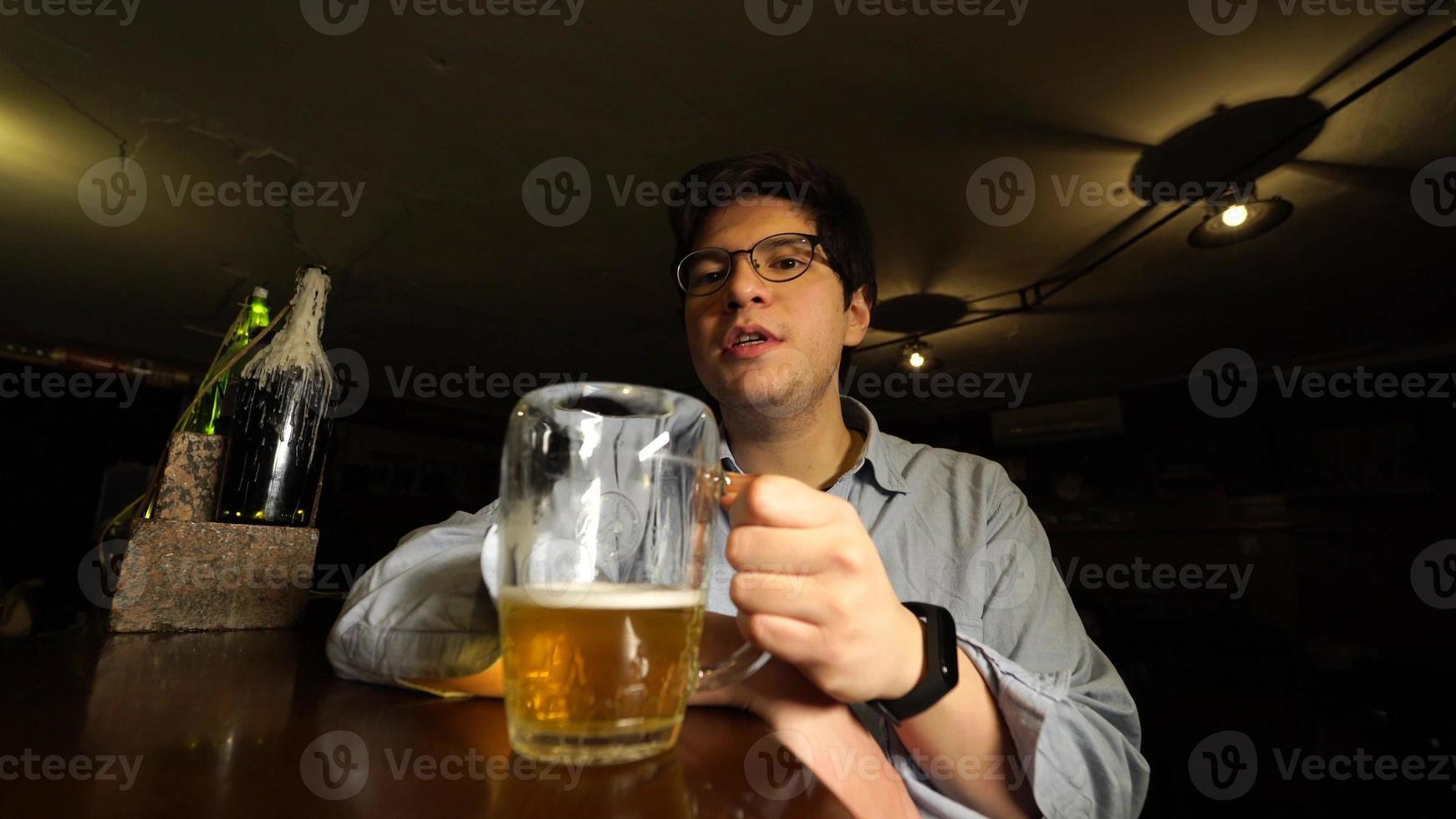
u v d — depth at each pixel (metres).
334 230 2.90
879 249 2.96
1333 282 3.30
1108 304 3.58
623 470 0.41
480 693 0.52
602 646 0.38
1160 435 5.32
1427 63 1.88
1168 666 5.03
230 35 1.90
